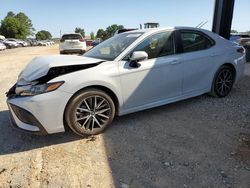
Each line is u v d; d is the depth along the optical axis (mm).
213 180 2723
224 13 8055
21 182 2770
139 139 3658
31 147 3521
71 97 3482
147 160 3129
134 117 4441
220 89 5234
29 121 3420
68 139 3717
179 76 4453
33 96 3311
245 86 6379
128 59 3980
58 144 3582
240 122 4141
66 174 2895
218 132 3807
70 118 3523
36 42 59438
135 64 3922
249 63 10938
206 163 3025
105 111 3793
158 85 4230
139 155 3244
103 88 3760
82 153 3332
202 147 3387
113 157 3217
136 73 3947
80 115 3607
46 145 3562
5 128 4137
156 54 4238
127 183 2717
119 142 3586
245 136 3658
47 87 3332
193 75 4660
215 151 3281
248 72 8422
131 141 3607
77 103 3514
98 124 3773
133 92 3990
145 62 4062
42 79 3480
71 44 17359
